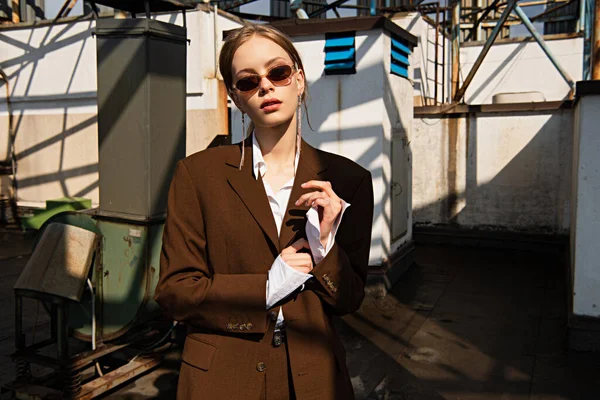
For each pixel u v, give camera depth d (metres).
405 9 10.07
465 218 8.53
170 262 1.39
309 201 1.30
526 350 4.40
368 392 3.67
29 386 3.41
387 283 5.95
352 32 5.52
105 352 3.54
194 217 1.41
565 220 7.94
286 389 1.39
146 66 3.56
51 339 3.67
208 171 1.43
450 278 6.60
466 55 11.59
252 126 1.55
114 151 3.70
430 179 8.68
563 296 5.89
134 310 3.57
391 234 6.15
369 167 5.63
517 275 6.77
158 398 3.50
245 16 10.33
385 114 5.61
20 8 11.07
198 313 1.33
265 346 1.37
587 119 4.23
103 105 3.73
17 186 10.23
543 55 11.00
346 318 5.15
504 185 8.26
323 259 1.34
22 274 3.45
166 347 4.23
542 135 7.97
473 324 5.01
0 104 10.11
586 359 4.20
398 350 4.40
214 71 7.98
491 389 3.72
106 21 3.66
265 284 1.32
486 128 8.28
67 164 9.75
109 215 3.67
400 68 6.13
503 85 11.37
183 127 3.89
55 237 3.48
